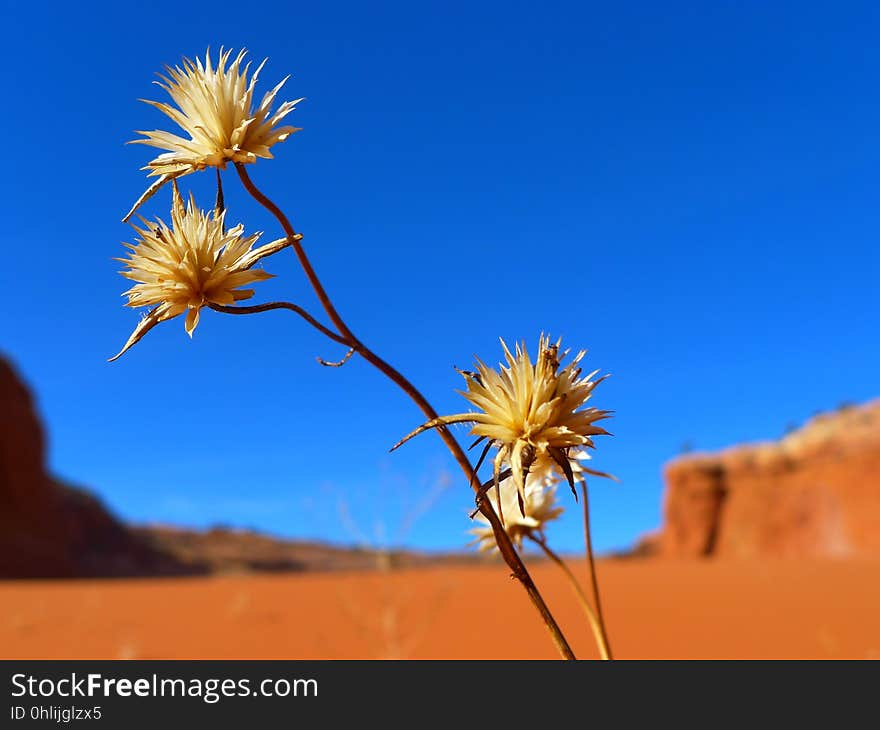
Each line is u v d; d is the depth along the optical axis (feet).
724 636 30.37
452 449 4.97
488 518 4.99
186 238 5.38
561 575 69.10
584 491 7.23
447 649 28.02
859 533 240.53
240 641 31.35
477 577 64.69
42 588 78.95
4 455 207.51
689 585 57.21
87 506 295.69
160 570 302.25
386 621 25.52
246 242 5.47
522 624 33.86
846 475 251.60
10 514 205.05
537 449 4.98
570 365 5.24
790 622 33.12
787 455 272.92
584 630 32.99
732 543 276.00
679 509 293.23
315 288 5.11
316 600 45.62
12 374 218.59
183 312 5.27
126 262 5.38
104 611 44.45
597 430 5.05
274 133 5.47
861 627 30.01
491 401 5.06
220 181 5.56
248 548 382.63
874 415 268.00
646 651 27.48
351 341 5.04
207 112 5.42
